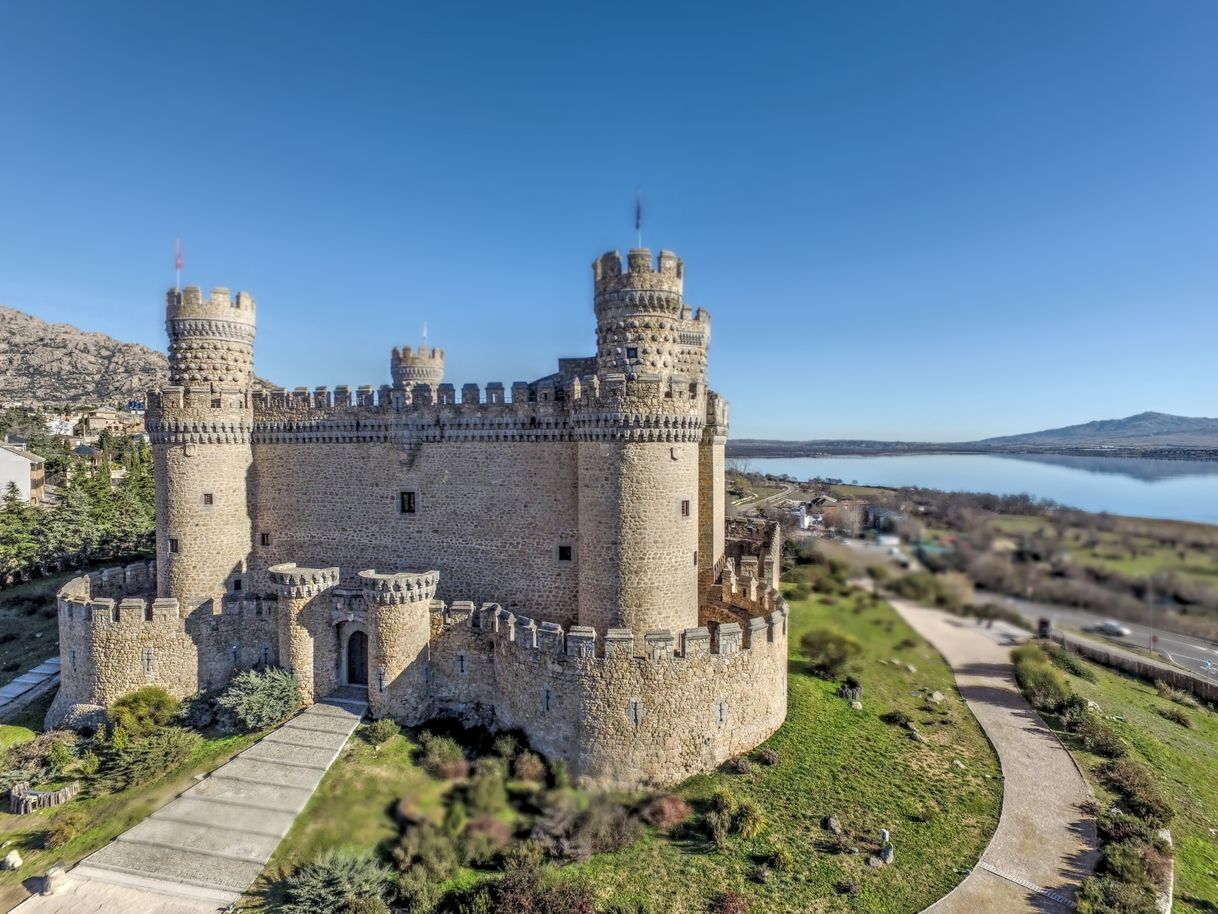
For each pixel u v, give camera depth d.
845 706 40.16
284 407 47.44
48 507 95.25
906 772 34.97
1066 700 39.53
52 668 52.06
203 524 45.19
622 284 39.00
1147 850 29.80
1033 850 30.06
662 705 33.66
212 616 42.41
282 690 39.19
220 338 46.03
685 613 39.16
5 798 35.25
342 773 33.69
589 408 38.41
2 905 27.44
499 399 43.69
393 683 38.22
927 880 28.25
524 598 43.81
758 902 26.95
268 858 29.09
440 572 45.06
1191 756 39.22
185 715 39.72
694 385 39.41
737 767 34.62
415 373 65.50
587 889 26.88
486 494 44.25
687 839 30.25
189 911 26.88
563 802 32.25
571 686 34.06
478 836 29.92
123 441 145.50
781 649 38.16
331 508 46.97
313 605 40.78
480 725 38.09
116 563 80.00
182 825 30.94
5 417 179.75
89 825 32.09
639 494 37.81
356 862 27.66
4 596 67.81
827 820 31.20
